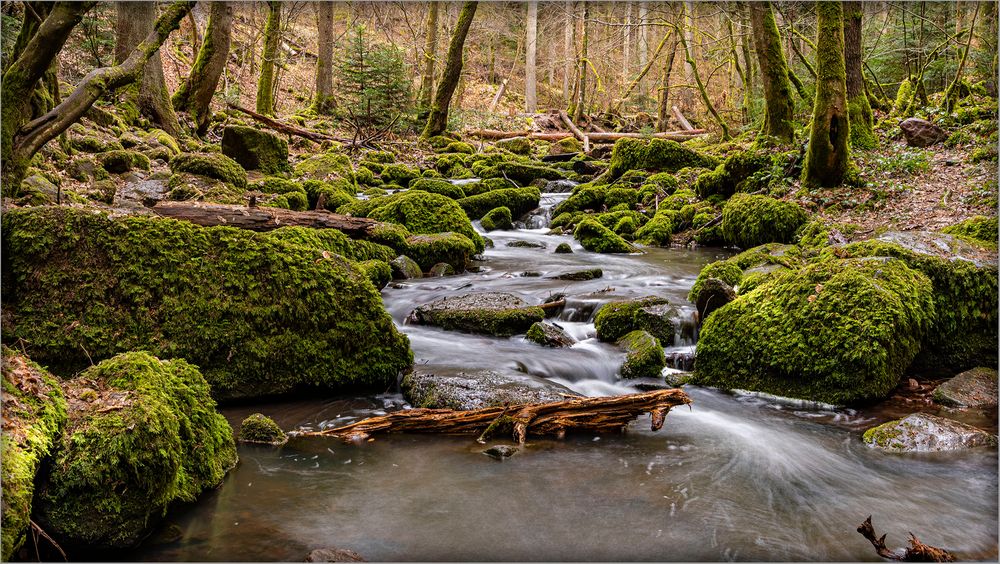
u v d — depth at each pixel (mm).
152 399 3021
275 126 18281
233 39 27375
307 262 4809
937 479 3682
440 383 4582
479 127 26891
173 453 2936
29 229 4359
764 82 13508
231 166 9781
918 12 16938
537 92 40219
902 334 4852
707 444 4102
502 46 39906
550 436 4145
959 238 6195
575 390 5035
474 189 13914
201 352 4426
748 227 9828
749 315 5289
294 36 31469
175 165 9469
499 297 6504
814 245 8305
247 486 3393
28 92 4871
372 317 4871
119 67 5133
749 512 3281
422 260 8281
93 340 4258
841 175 10312
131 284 4414
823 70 9945
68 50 15219
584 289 7348
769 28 13250
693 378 5309
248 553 2787
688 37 27859
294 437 4023
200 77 15359
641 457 3889
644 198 13062
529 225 12703
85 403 2957
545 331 5742
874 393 4703
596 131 28000
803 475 3713
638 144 15039
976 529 3156
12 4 8961
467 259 8758
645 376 5332
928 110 13812
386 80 21359
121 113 12453
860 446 4113
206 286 4543
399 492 3387
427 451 3895
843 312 4910
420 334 5949
